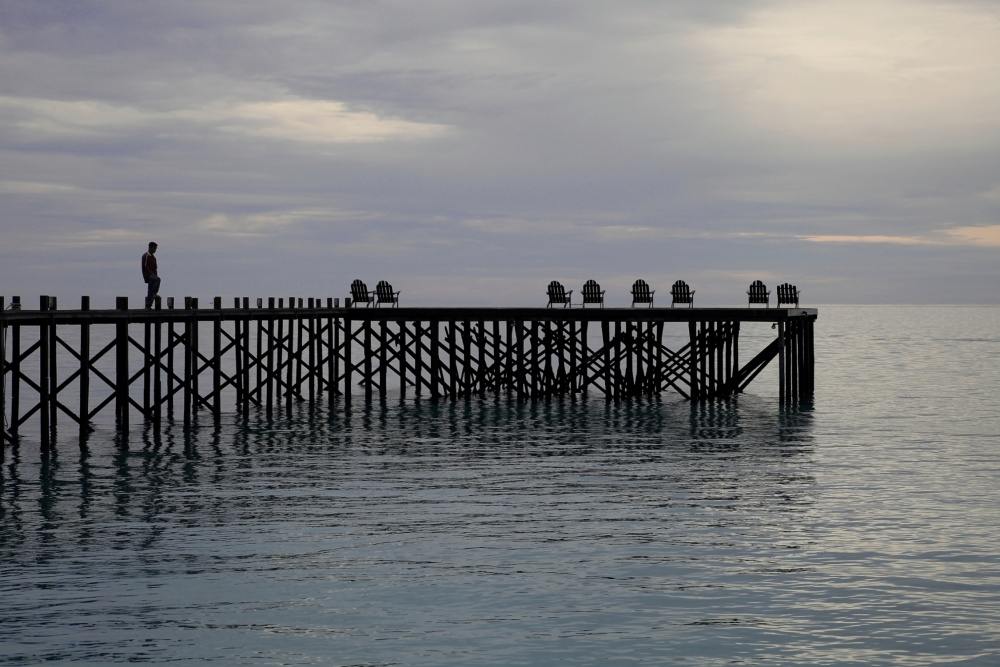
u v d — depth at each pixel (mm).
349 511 22203
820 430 35781
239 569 17703
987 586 16750
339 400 45656
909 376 63344
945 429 36250
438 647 14266
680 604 15945
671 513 22016
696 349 43438
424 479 26031
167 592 16453
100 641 14430
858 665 13711
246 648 14219
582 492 24328
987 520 21266
